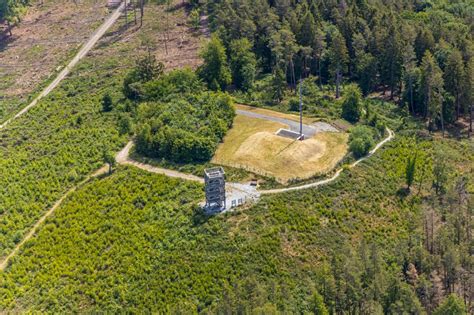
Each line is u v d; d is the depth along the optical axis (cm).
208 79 13212
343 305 7338
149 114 11906
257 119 12156
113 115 12588
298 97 13088
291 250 8681
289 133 11431
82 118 12600
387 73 13788
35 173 11031
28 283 8525
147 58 13675
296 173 10194
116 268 8550
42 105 13888
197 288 8050
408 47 13050
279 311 7006
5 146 12138
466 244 8762
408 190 10312
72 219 9588
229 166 10431
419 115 13138
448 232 8894
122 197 9894
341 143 11156
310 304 7331
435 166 10569
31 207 10150
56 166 11138
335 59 13388
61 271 8612
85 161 11162
